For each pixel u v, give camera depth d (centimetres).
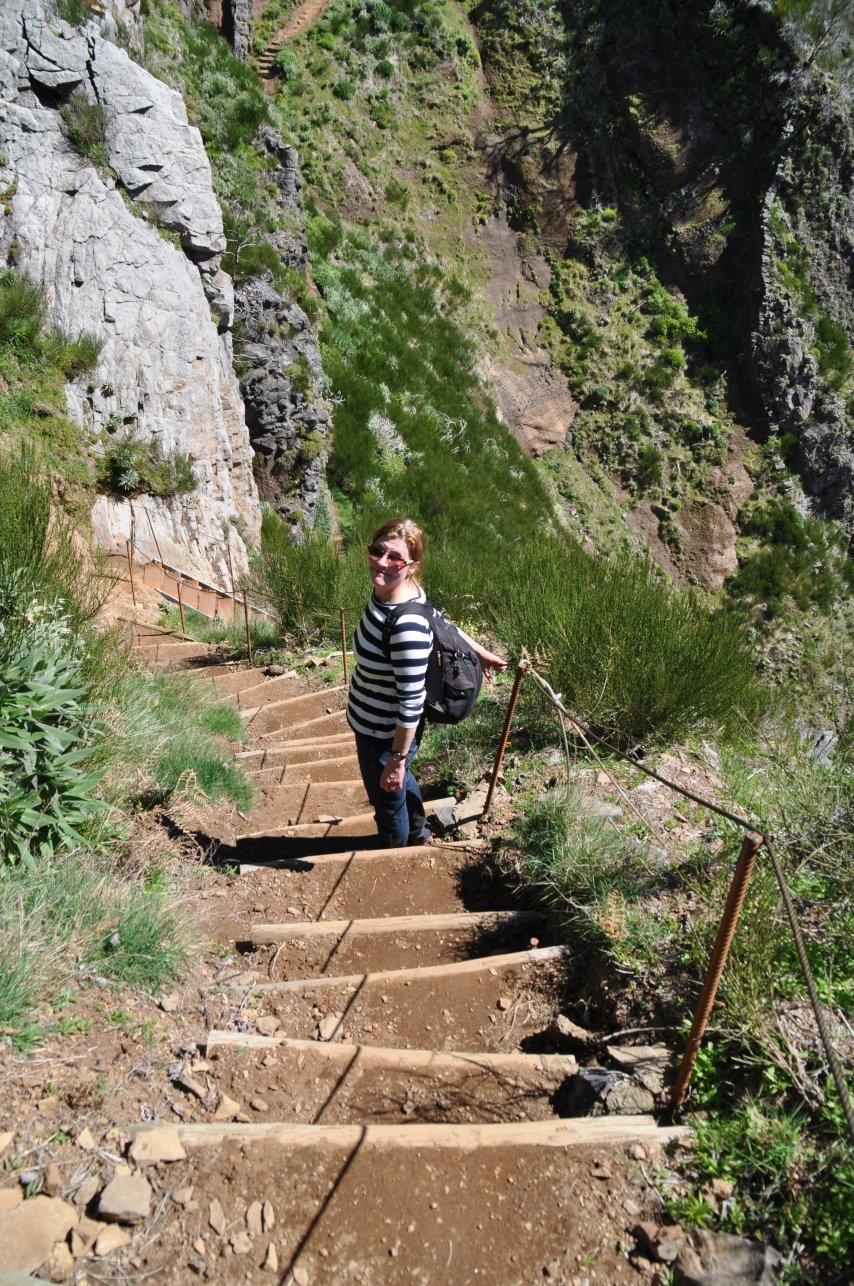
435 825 396
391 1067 243
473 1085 239
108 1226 186
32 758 301
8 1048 222
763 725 469
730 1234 189
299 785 484
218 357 1582
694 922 274
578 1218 196
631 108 3316
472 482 2538
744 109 3241
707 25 3212
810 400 3167
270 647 866
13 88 1273
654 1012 254
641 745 429
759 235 3209
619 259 3325
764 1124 207
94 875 291
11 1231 180
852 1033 230
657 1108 225
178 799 399
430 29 3297
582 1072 236
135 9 1717
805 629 2977
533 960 292
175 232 1466
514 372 3123
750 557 3056
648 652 455
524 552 760
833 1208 190
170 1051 240
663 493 3114
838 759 374
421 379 2673
